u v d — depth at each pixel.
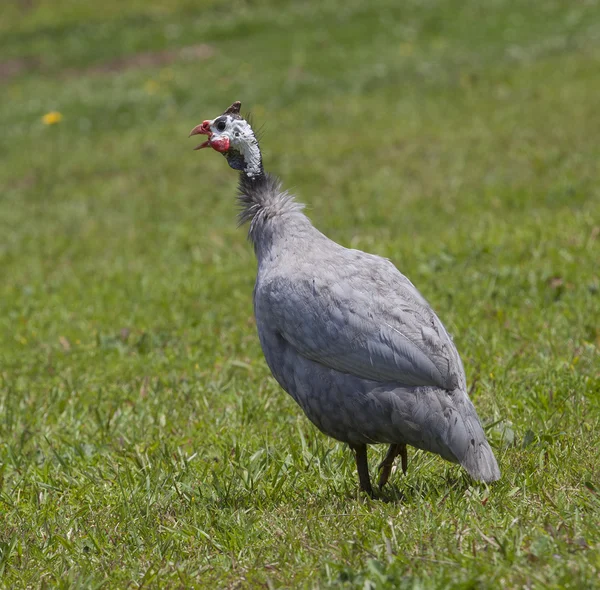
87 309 14.40
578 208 16.05
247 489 7.75
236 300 13.86
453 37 37.69
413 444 7.01
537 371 9.52
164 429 9.52
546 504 6.66
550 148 20.67
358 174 21.61
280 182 8.22
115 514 7.61
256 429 9.19
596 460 7.41
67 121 33.47
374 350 6.93
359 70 34.41
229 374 10.84
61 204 23.52
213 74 37.12
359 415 7.08
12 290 16.33
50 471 8.82
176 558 6.68
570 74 29.03
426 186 19.55
